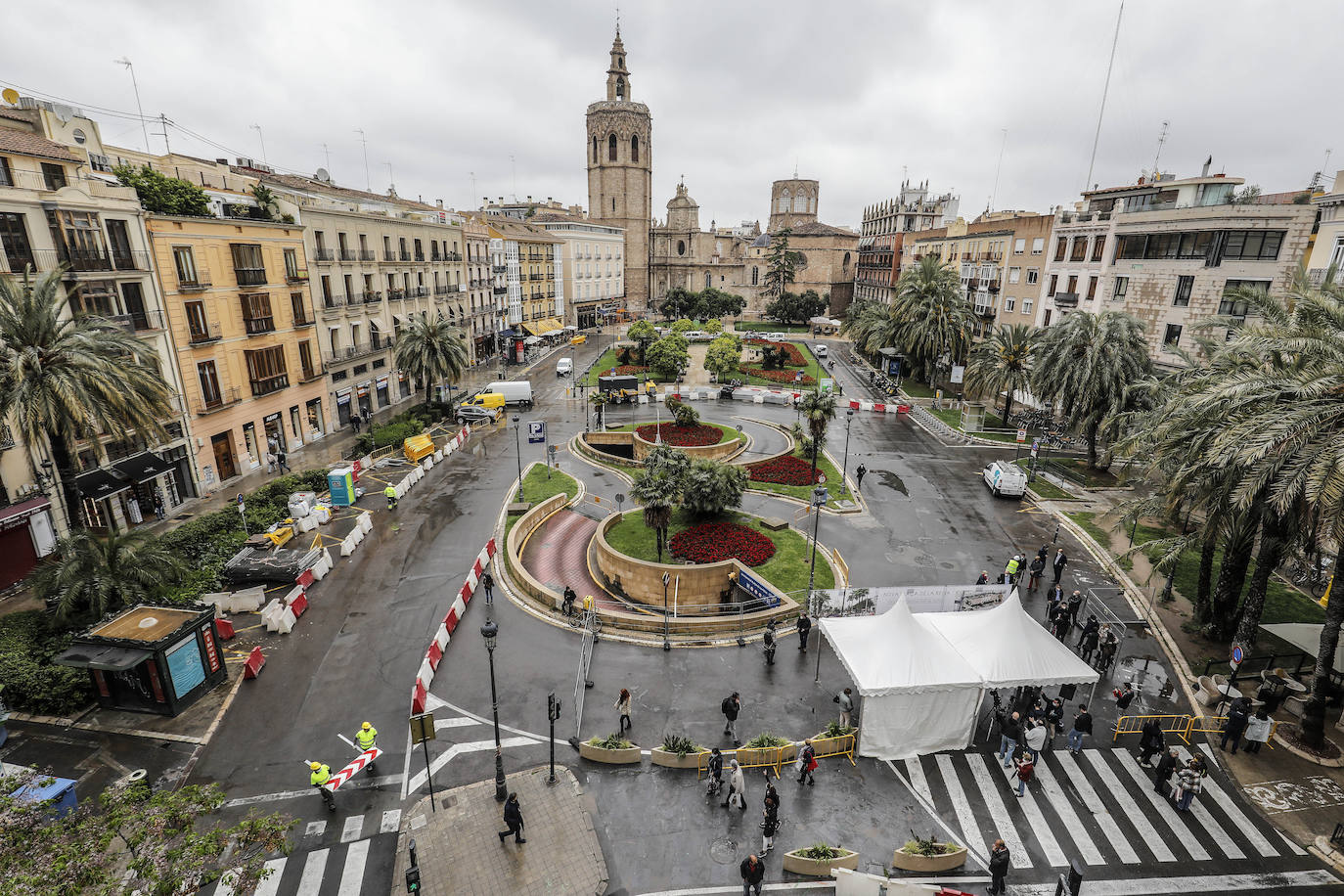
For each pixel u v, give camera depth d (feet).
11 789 35.81
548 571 92.89
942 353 216.13
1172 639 74.59
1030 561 93.40
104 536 92.89
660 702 63.10
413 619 77.05
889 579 87.71
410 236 199.21
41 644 65.10
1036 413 178.70
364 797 51.47
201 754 55.52
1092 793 53.36
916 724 56.80
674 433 150.00
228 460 123.85
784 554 93.20
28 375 68.49
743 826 49.47
